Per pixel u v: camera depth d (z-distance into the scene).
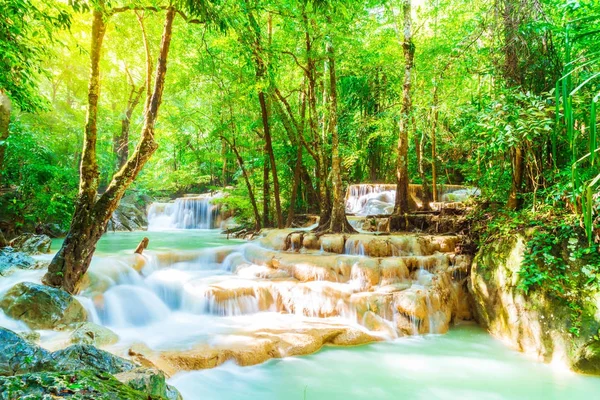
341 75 13.26
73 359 3.17
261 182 15.15
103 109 18.78
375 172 19.77
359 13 10.35
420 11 14.14
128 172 6.42
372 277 7.10
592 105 2.64
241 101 12.34
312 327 6.14
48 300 5.45
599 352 4.77
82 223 6.18
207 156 14.66
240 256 9.29
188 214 19.72
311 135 12.88
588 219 2.76
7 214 11.03
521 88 6.68
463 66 8.93
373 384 4.71
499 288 6.27
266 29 12.03
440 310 6.70
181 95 15.61
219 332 5.93
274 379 4.78
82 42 9.31
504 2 7.00
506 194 8.05
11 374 2.88
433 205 12.48
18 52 5.59
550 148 6.66
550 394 4.50
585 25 5.30
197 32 11.38
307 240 9.04
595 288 5.02
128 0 7.20
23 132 11.20
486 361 5.42
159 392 2.47
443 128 12.16
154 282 7.52
